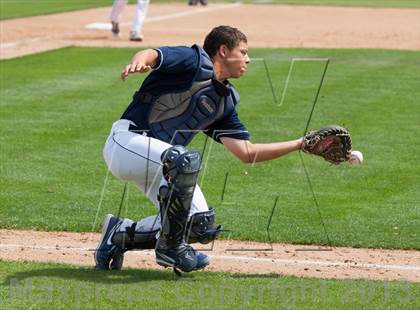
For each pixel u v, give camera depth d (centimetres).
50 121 3272
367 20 6988
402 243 2022
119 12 5681
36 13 7225
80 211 2256
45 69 4359
